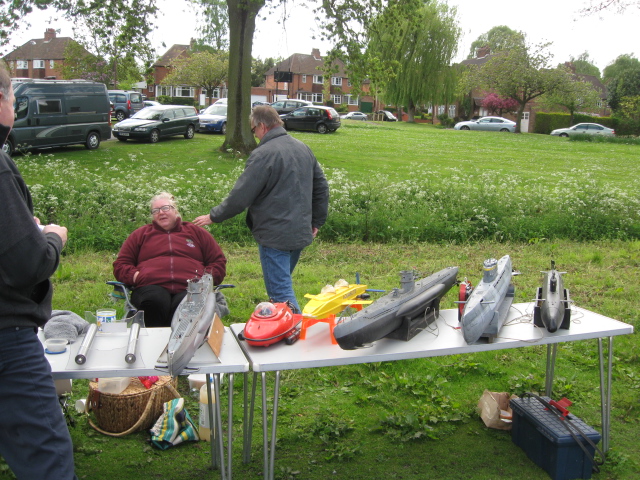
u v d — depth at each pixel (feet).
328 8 54.65
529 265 26.17
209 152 61.36
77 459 10.87
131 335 9.97
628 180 58.23
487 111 199.52
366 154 69.97
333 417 12.87
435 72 159.84
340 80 235.40
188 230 15.37
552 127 156.76
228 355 9.59
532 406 11.70
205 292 10.05
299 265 25.26
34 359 7.50
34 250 7.01
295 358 9.53
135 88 164.66
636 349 16.63
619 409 13.56
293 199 13.73
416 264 25.95
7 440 7.51
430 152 76.43
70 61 121.19
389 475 10.78
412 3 57.21
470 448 11.80
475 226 31.96
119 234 27.27
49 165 40.50
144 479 10.38
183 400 12.05
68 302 19.27
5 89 7.20
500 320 10.96
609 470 10.99
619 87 199.21
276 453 11.48
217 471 10.75
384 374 14.83
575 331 11.12
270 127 13.85
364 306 10.89
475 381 14.89
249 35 58.65
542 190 38.58
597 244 31.17
